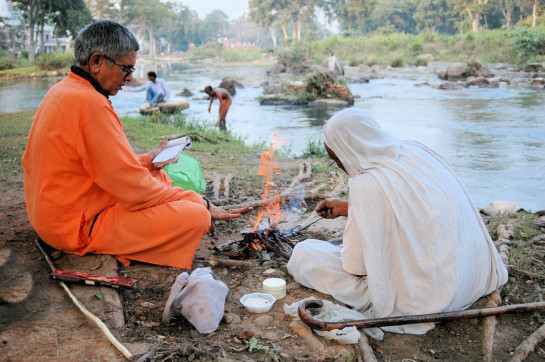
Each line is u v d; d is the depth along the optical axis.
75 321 3.14
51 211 3.76
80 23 59.16
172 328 3.24
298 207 5.90
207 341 3.03
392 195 3.16
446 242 3.15
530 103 19.42
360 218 3.17
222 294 3.34
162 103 17.78
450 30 103.25
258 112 18.89
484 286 3.46
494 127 13.99
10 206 5.46
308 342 3.04
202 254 4.44
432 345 3.15
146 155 4.37
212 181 6.89
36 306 3.29
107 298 3.40
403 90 26.45
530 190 7.76
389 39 60.59
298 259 3.72
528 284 3.96
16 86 32.84
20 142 9.23
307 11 92.94
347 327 3.03
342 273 3.49
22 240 4.40
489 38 51.59
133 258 3.99
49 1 56.91
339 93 22.34
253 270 4.16
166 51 139.62
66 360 2.75
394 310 3.25
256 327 3.24
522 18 86.19
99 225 3.91
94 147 3.63
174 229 3.86
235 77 38.38
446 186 3.26
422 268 3.13
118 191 3.72
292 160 8.77
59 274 3.56
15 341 2.90
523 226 5.18
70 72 3.79
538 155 10.30
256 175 7.38
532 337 3.12
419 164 3.30
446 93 24.27
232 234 5.00
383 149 3.31
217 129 13.80
